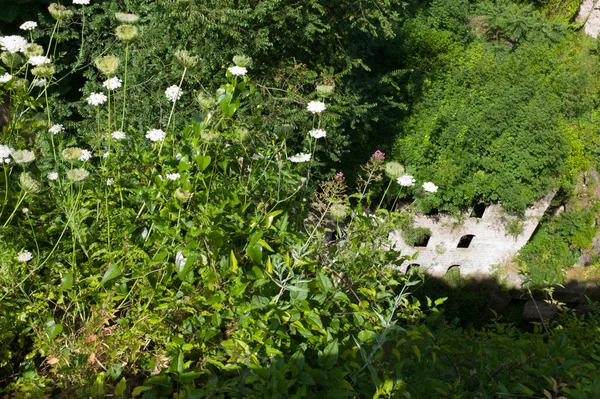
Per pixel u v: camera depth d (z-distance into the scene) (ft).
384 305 9.99
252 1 33.94
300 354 6.77
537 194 57.52
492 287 59.82
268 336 7.33
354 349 7.39
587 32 72.18
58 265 8.65
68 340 7.99
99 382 6.90
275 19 33.68
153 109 29.99
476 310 59.57
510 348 9.25
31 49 11.19
